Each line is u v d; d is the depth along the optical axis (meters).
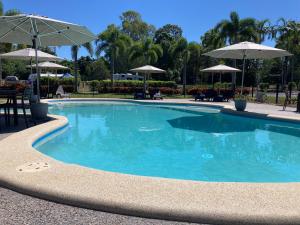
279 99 22.48
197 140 9.14
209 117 14.30
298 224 3.22
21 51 17.52
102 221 3.29
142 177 4.42
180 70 50.69
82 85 32.38
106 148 8.06
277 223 3.21
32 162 5.14
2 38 11.80
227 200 3.63
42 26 10.68
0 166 4.89
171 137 9.55
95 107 18.55
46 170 4.70
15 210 3.52
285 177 5.93
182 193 3.83
